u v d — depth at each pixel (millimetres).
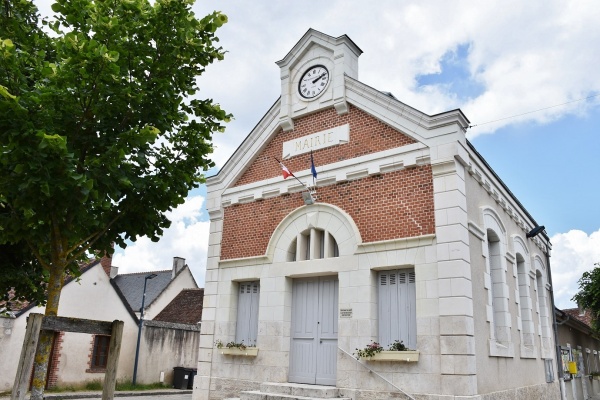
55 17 6406
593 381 25203
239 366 12328
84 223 6449
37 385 5637
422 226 10453
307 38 13453
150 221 6996
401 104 11312
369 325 10555
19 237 6172
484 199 11875
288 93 13484
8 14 7164
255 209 13422
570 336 21703
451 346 9398
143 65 6441
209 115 7398
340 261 11367
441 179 10438
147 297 35250
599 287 21453
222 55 7008
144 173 6758
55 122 5859
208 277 13734
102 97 5984
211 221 14266
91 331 6188
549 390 14852
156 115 6551
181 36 6438
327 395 10219
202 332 13328
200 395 12734
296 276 12133
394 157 11188
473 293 10086
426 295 9992
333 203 11914
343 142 12172
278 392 10906
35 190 5402
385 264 10680
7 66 5574
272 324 12055
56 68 5625
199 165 7395
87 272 22500
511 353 11609
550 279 18281
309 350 11641
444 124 10656
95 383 21875
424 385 9555
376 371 10203
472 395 9094
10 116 5289
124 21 6277
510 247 13562
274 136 13703
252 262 12930
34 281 9070
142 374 24156
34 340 5539
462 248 9844
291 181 12773
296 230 12367
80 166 5895
